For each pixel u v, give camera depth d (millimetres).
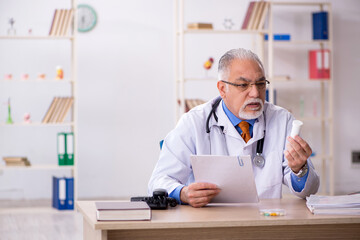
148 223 1919
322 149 7457
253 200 2336
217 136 2729
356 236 2160
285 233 2125
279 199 2553
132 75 7258
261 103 2588
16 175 7074
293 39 7430
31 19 6980
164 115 7309
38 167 6137
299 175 2430
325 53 6973
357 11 7562
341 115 7570
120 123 7250
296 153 2352
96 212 1988
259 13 6512
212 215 2086
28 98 7062
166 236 2049
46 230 5016
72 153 6203
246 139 2701
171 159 2674
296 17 7438
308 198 2234
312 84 7504
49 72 7086
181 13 6262
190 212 2158
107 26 7195
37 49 7055
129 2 7227
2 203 6727
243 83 2553
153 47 7277
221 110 2738
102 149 7223
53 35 6156
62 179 6102
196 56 7301
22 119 7051
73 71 6207
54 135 7141
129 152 7266
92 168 7211
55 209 6184
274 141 2717
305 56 7457
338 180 7566
